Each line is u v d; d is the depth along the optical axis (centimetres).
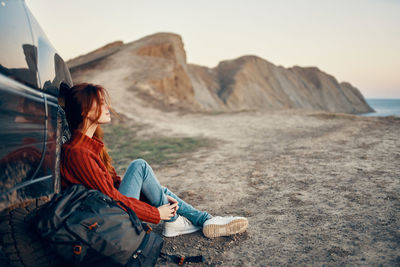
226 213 286
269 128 991
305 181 358
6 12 128
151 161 636
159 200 212
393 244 191
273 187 351
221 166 506
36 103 135
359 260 178
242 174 431
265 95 11262
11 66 120
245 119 1279
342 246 197
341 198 287
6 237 122
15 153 117
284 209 278
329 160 451
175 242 230
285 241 215
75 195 145
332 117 1085
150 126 1311
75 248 133
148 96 2369
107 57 4138
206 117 1513
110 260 143
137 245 154
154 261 163
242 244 219
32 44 144
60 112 179
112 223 145
